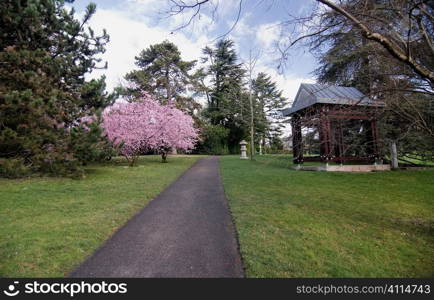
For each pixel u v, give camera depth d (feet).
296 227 12.08
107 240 10.71
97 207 15.62
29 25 25.67
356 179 26.53
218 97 99.81
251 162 51.67
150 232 11.68
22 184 22.11
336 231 11.60
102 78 30.27
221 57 99.71
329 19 9.86
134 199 17.93
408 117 11.89
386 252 9.55
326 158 32.55
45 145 25.57
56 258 8.91
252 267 8.36
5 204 15.70
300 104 34.32
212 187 23.44
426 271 8.32
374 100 13.74
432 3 8.39
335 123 20.68
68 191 20.18
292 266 8.45
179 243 10.43
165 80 83.71
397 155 34.88
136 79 82.28
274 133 106.73
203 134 89.35
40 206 15.57
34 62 25.35
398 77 11.91
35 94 24.71
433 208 15.51
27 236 10.68
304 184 24.03
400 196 18.80
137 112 45.50
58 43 29.73
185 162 52.29
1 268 8.20
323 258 9.00
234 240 10.74
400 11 8.64
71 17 31.09
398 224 12.67
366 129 32.42
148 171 34.94
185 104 86.89
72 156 26.02
